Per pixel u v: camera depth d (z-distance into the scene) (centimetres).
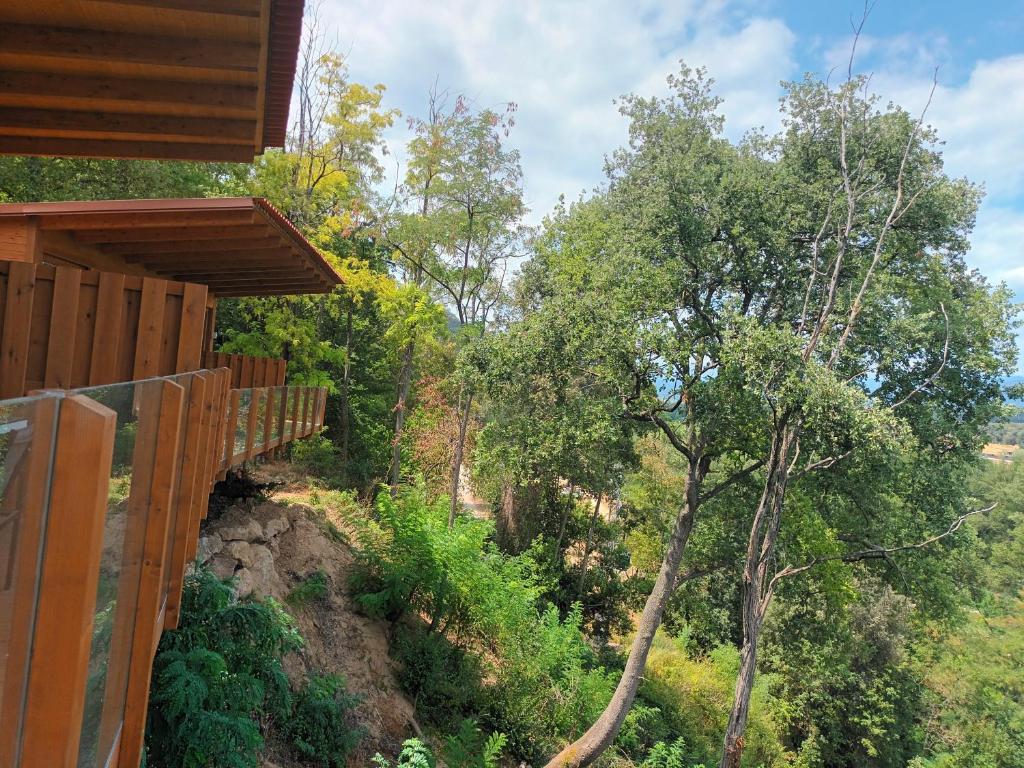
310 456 2269
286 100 542
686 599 2723
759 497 1806
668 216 1453
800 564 1831
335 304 2298
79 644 165
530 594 1572
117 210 661
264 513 1188
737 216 1465
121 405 221
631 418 1521
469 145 2281
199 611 634
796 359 1233
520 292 2531
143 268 973
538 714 1347
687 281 1501
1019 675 2702
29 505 144
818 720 2408
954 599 1798
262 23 404
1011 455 6931
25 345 527
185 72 454
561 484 2847
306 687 889
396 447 2316
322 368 2789
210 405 528
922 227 1499
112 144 588
